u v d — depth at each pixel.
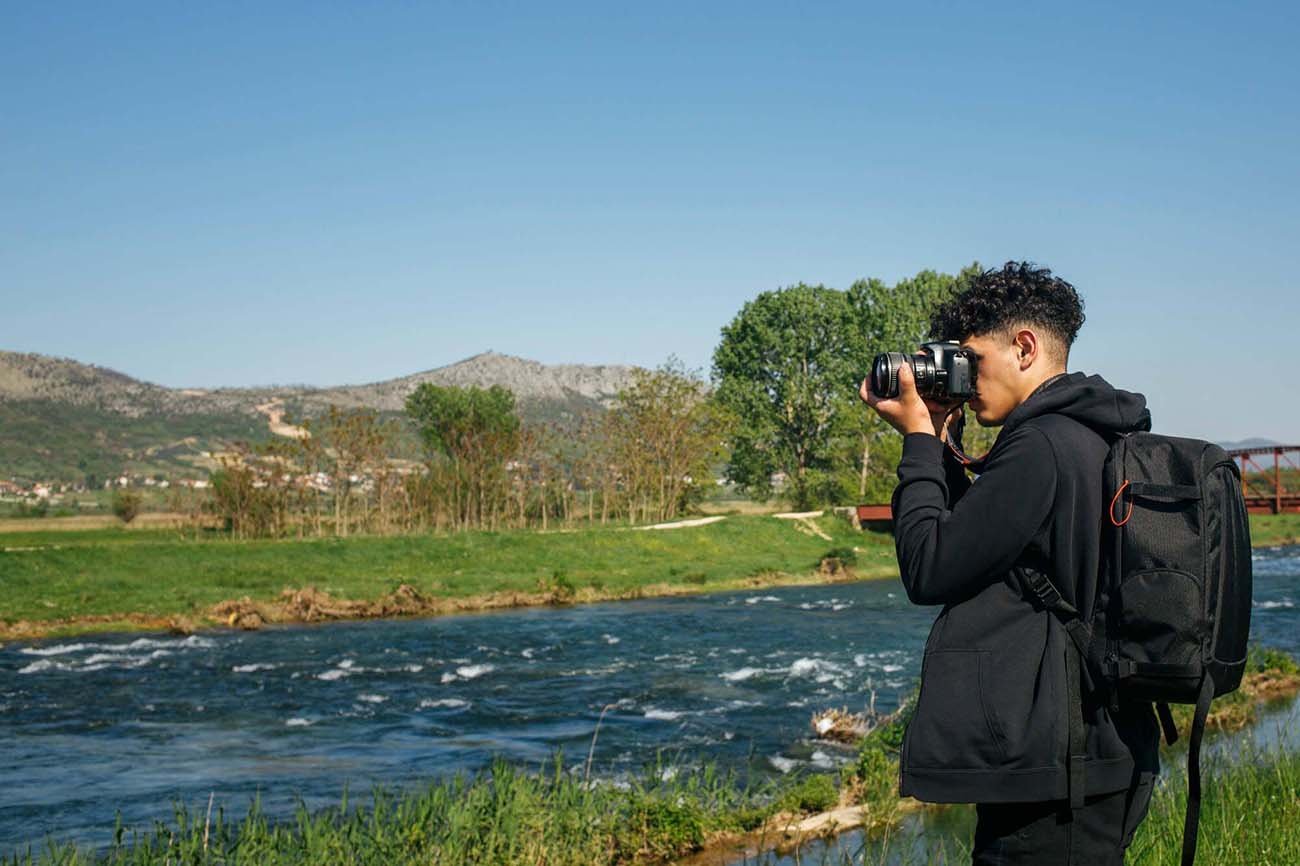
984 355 2.67
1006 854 2.45
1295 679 19.83
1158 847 5.17
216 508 60.25
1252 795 6.81
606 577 52.66
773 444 89.94
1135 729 2.44
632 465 77.12
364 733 20.86
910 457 2.60
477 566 53.78
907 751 2.46
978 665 2.41
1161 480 2.30
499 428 75.12
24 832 13.90
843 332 88.44
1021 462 2.38
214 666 29.44
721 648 31.59
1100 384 2.49
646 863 10.62
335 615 40.38
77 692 25.61
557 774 11.55
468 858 9.76
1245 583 2.32
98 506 171.38
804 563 60.12
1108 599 2.31
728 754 17.52
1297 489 71.25
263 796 15.66
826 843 10.47
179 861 9.57
